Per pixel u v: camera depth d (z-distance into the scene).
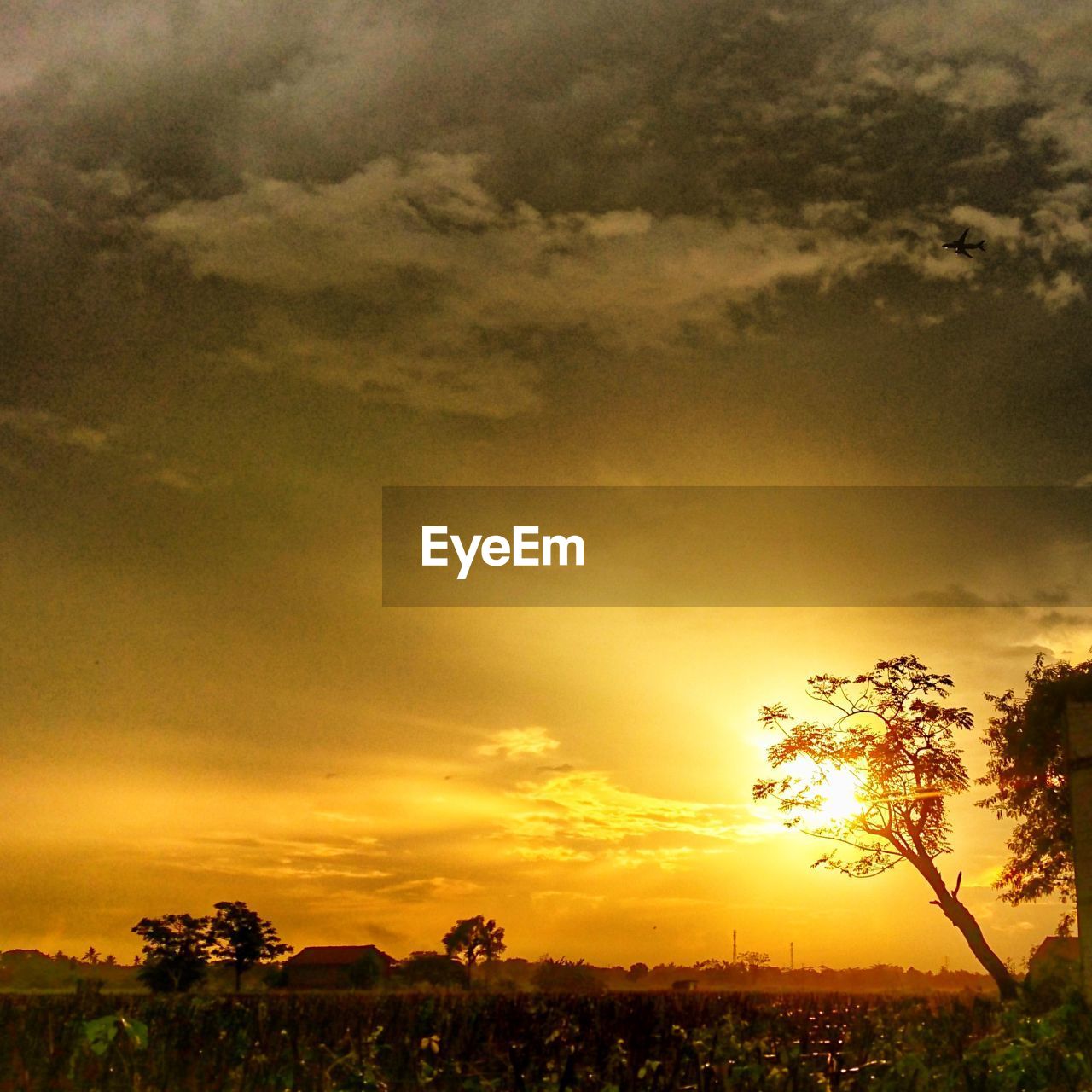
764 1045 10.20
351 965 80.81
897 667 34.47
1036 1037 10.18
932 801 33.25
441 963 74.25
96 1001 16.80
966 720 34.03
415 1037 12.24
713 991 20.83
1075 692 17.95
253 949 70.00
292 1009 14.95
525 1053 10.72
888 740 33.78
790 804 34.59
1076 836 17.56
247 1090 9.80
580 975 53.19
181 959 60.31
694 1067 10.15
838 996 19.55
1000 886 34.16
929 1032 12.50
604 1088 9.33
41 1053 10.62
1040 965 17.62
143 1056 10.49
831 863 34.19
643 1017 13.80
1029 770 33.34
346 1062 9.77
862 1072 10.26
